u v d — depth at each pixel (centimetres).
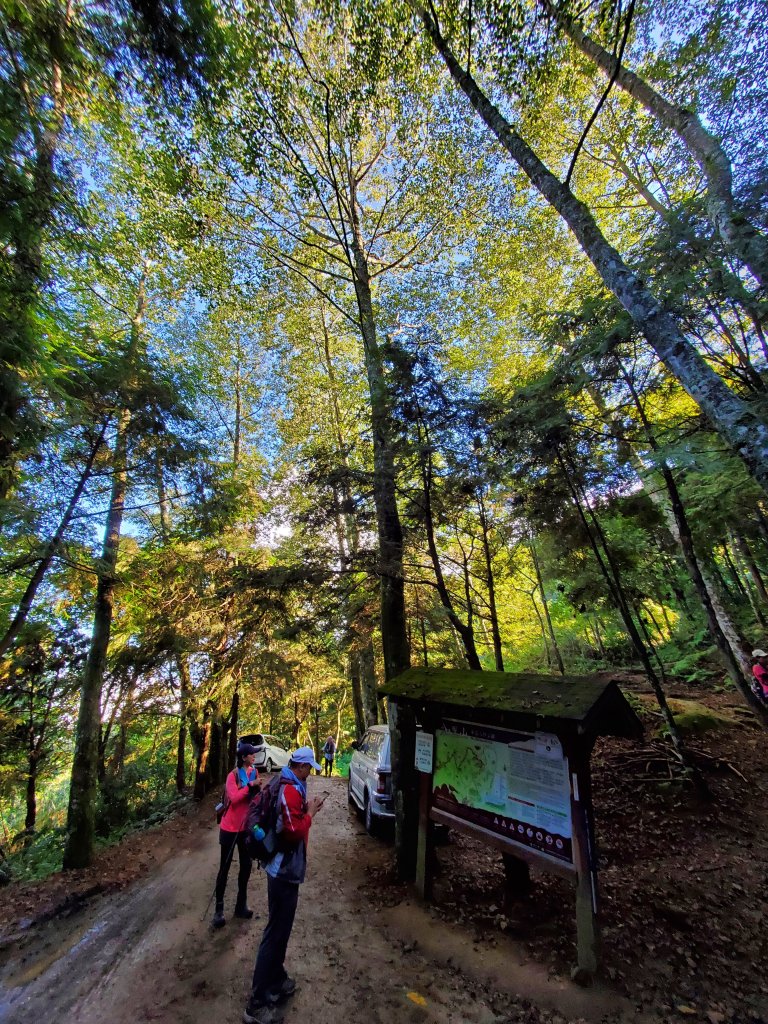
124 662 932
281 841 314
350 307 1418
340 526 795
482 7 524
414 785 471
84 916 481
